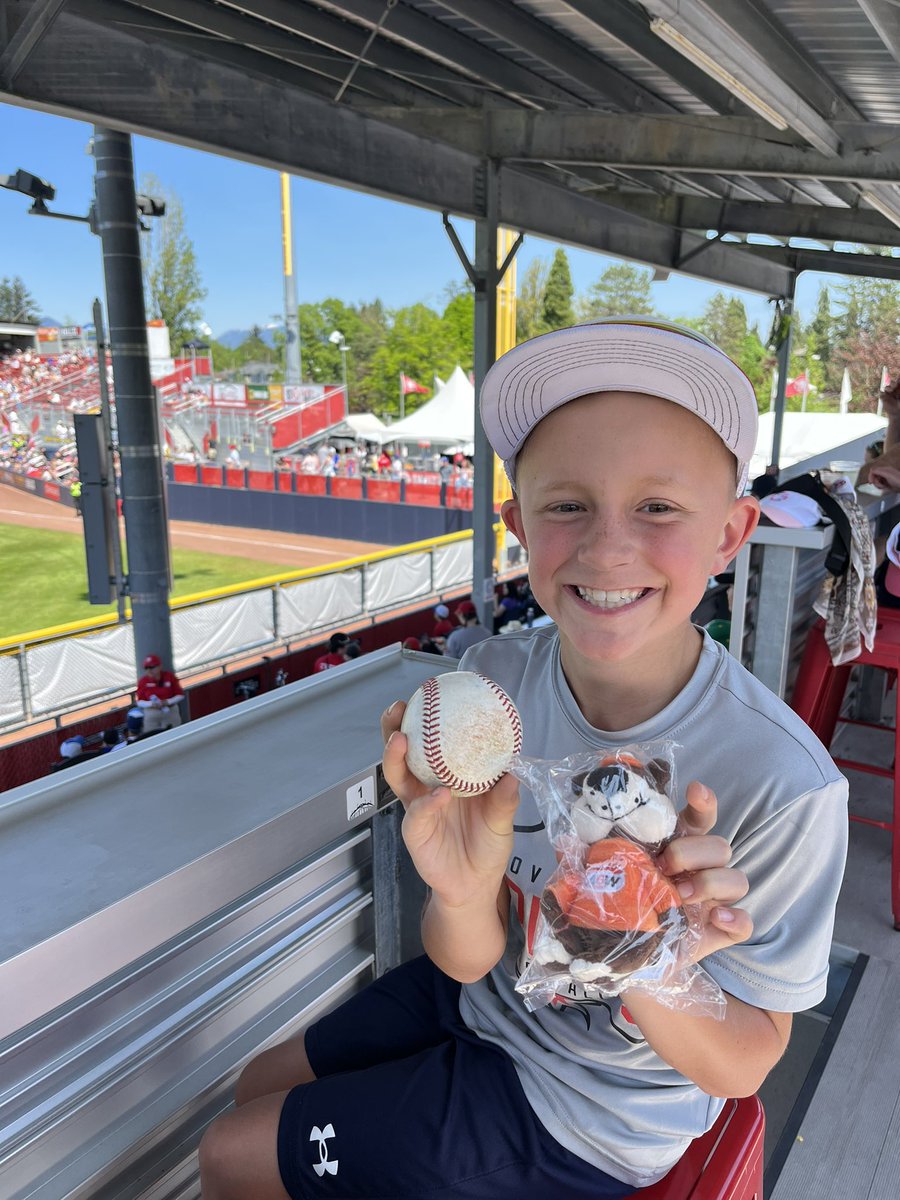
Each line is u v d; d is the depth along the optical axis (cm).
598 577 93
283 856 122
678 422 92
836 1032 229
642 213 1178
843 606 269
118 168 817
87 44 521
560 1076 107
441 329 6700
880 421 2419
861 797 351
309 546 2512
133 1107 117
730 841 99
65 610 1970
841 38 542
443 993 126
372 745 145
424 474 2903
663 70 657
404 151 792
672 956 79
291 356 4778
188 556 2372
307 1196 105
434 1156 102
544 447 97
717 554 108
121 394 884
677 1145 110
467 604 1237
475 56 706
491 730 89
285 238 4625
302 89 671
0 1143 100
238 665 1317
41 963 90
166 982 119
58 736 1002
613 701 111
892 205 855
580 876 81
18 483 3847
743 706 106
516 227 971
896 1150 193
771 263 1556
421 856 91
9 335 6562
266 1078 126
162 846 111
